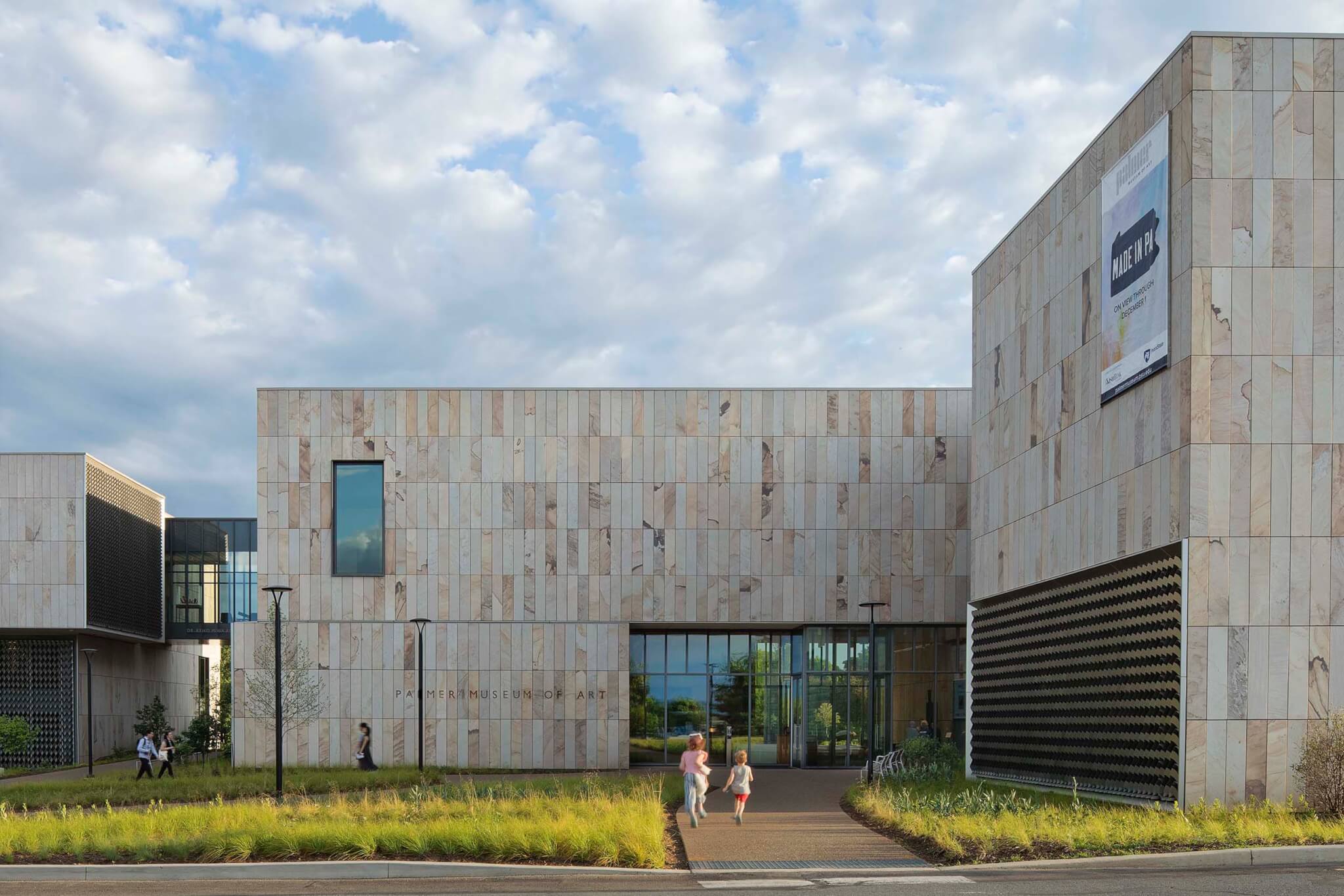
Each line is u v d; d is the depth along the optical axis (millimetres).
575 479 39656
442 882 14148
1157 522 21641
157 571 54562
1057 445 26938
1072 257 26203
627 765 38781
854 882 13820
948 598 39406
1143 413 22453
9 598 45438
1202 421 20359
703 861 15734
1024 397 29203
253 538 55906
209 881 14477
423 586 39312
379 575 39281
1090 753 24906
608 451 39750
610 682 38969
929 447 39875
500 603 39250
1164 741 21016
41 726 47719
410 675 38844
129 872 14836
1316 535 20219
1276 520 20234
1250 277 20469
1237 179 20562
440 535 39469
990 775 31172
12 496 45812
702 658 41188
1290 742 19906
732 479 39688
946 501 39719
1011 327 30234
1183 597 20172
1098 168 24812
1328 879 13453
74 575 45656
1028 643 28969
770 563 39406
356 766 36906
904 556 39562
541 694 38875
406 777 31000
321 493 39625
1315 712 19953
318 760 38531
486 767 38562
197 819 18750
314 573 39344
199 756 49250
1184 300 20781
